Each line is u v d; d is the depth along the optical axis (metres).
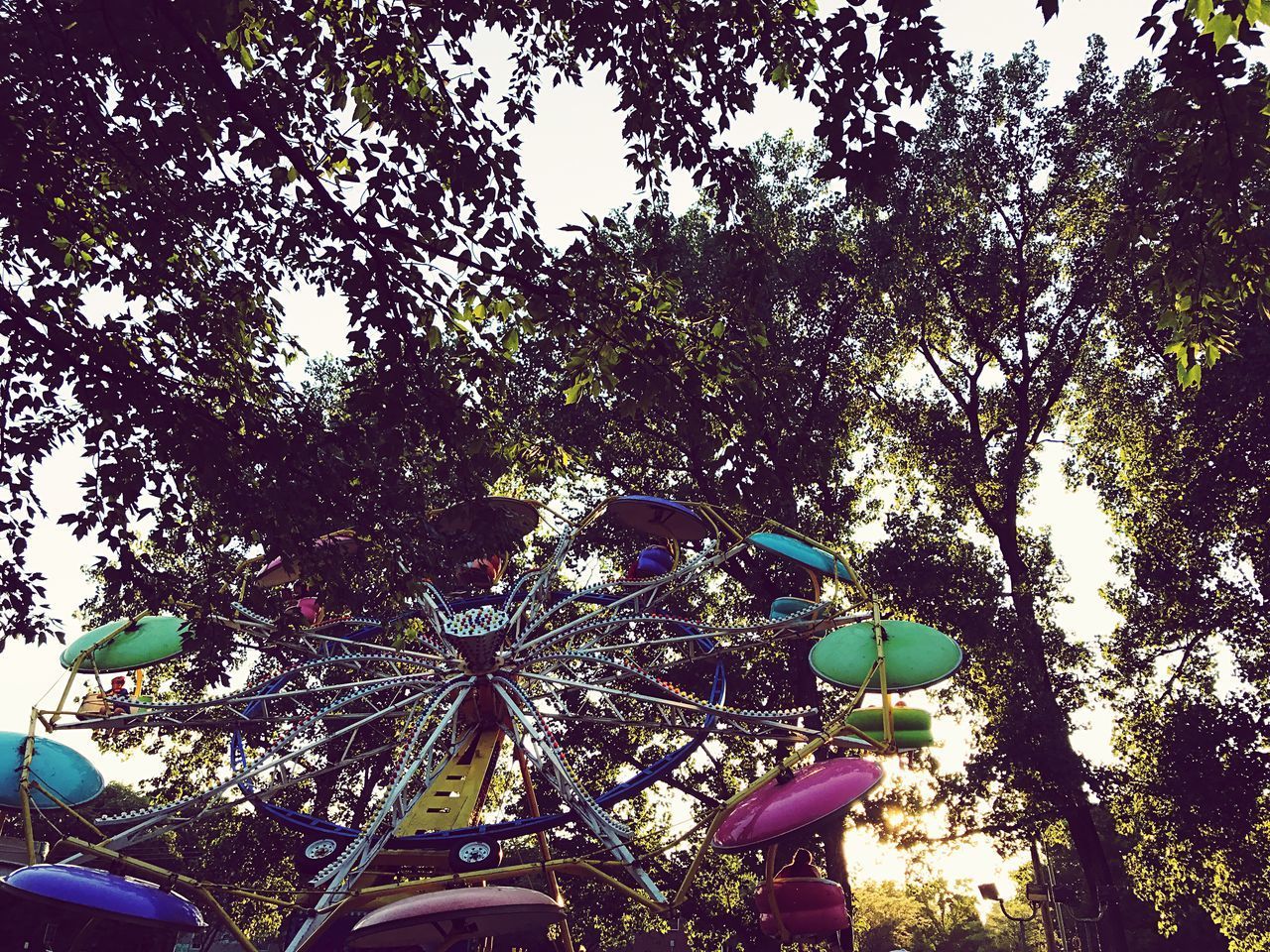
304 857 9.10
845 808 8.34
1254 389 20.28
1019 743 21.20
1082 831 21.95
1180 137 7.27
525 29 9.77
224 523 8.88
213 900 8.27
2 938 9.40
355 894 8.50
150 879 9.77
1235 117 6.69
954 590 22.16
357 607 9.27
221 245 9.63
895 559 21.83
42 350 8.33
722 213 9.65
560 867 8.63
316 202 8.28
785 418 9.81
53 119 8.02
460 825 9.55
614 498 13.04
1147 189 7.84
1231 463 21.98
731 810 8.94
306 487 8.41
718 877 22.09
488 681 10.77
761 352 9.89
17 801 9.03
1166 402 24.17
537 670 11.52
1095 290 24.42
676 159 9.43
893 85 7.20
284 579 12.18
